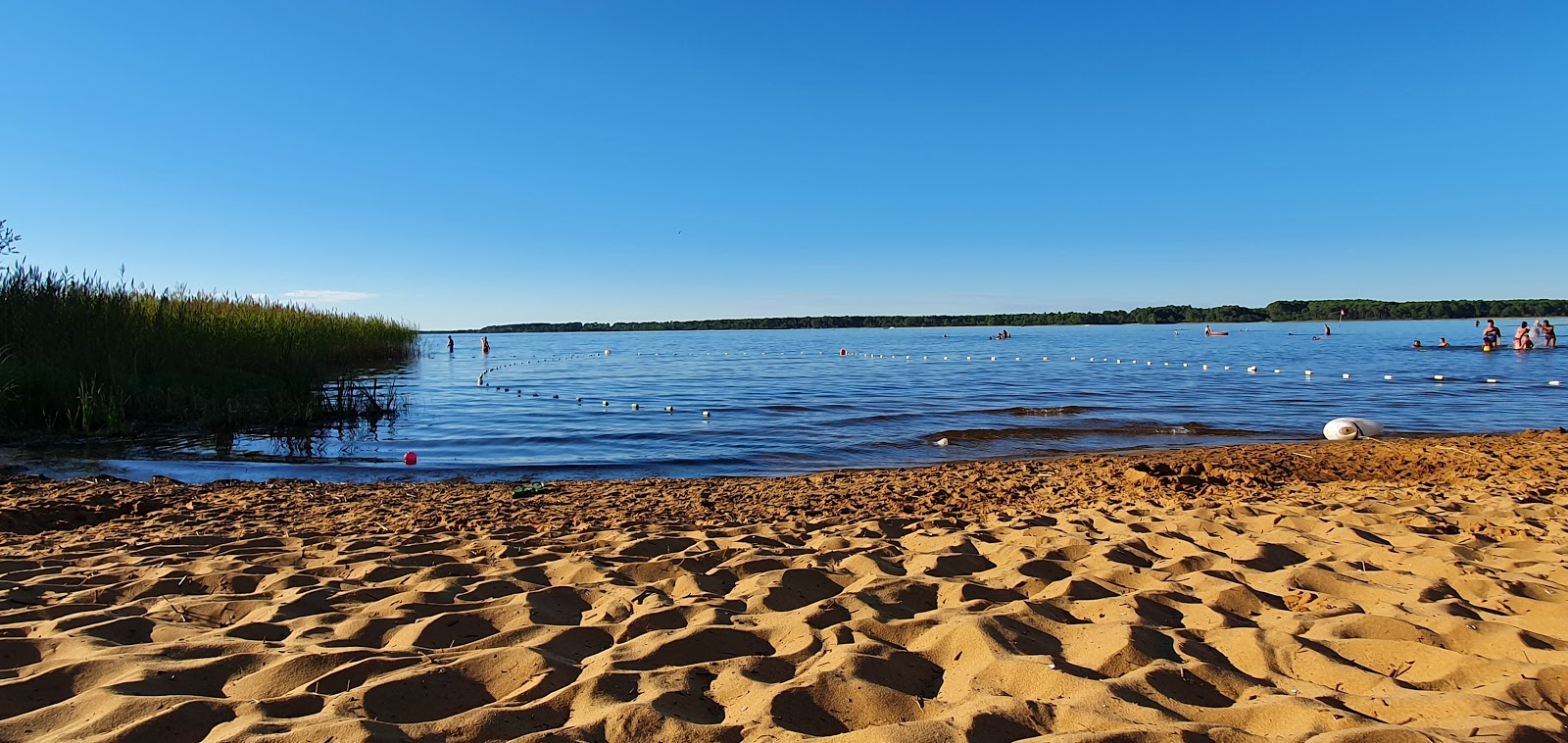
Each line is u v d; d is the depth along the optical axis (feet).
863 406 59.31
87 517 19.10
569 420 50.03
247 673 8.58
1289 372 89.66
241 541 16.10
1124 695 7.96
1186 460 30.60
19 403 36.70
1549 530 15.69
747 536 16.66
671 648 9.55
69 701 7.64
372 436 41.14
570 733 7.22
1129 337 238.27
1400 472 26.63
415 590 12.25
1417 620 10.12
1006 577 13.02
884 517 19.79
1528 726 6.97
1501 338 170.40
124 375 42.37
